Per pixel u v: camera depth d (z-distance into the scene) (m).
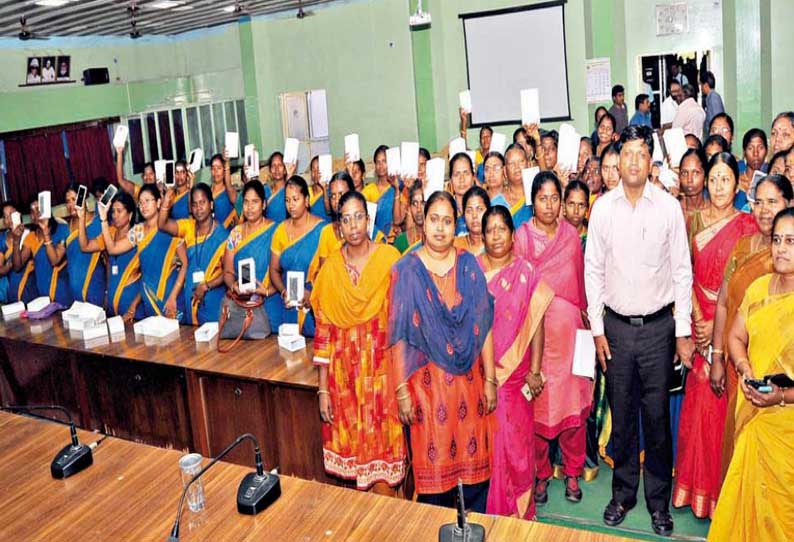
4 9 6.84
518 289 3.12
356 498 2.38
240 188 7.50
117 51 10.09
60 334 4.70
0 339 4.77
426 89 10.89
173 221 4.71
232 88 11.07
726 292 2.97
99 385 4.36
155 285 4.76
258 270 4.29
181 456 2.74
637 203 3.02
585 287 3.23
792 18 9.21
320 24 11.19
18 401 4.86
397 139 11.20
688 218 3.25
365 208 3.09
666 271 3.06
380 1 10.79
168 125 9.68
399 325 2.97
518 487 3.21
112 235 5.01
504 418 3.14
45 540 2.26
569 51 10.65
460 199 4.29
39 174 8.16
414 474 3.09
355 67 11.17
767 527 2.73
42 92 8.30
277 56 11.50
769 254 2.79
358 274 3.12
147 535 2.25
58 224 5.65
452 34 11.19
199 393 3.90
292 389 3.57
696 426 3.27
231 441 3.86
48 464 2.75
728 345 2.87
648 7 10.17
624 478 3.34
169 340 4.36
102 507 2.43
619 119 9.29
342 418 3.20
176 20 9.66
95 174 8.81
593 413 3.79
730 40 9.35
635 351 3.12
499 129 11.23
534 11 10.69
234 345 4.12
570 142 3.95
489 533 2.15
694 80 10.21
